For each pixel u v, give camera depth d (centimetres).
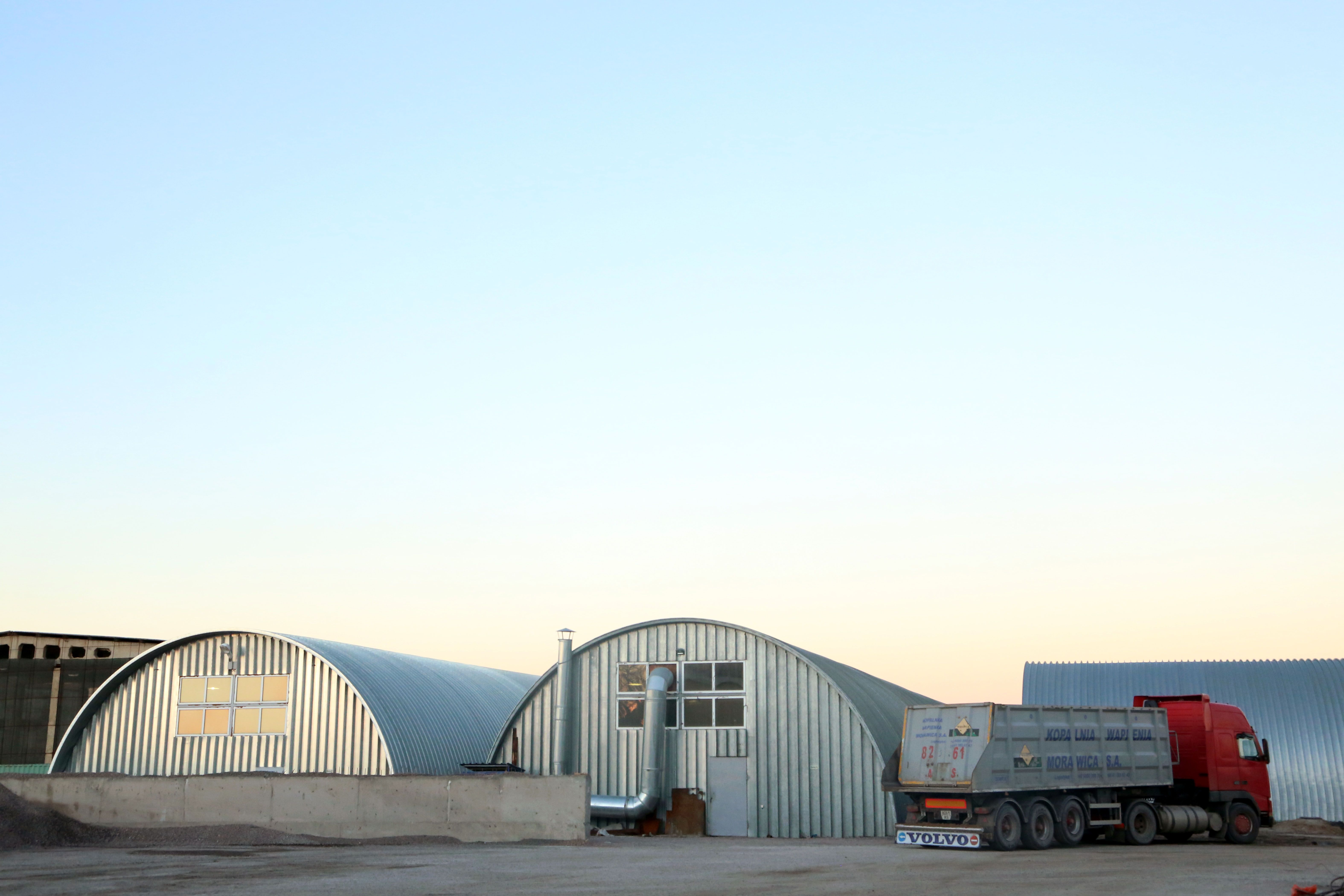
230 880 1823
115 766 3856
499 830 2773
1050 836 2603
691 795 3494
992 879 1853
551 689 3712
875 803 3322
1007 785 2527
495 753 3706
